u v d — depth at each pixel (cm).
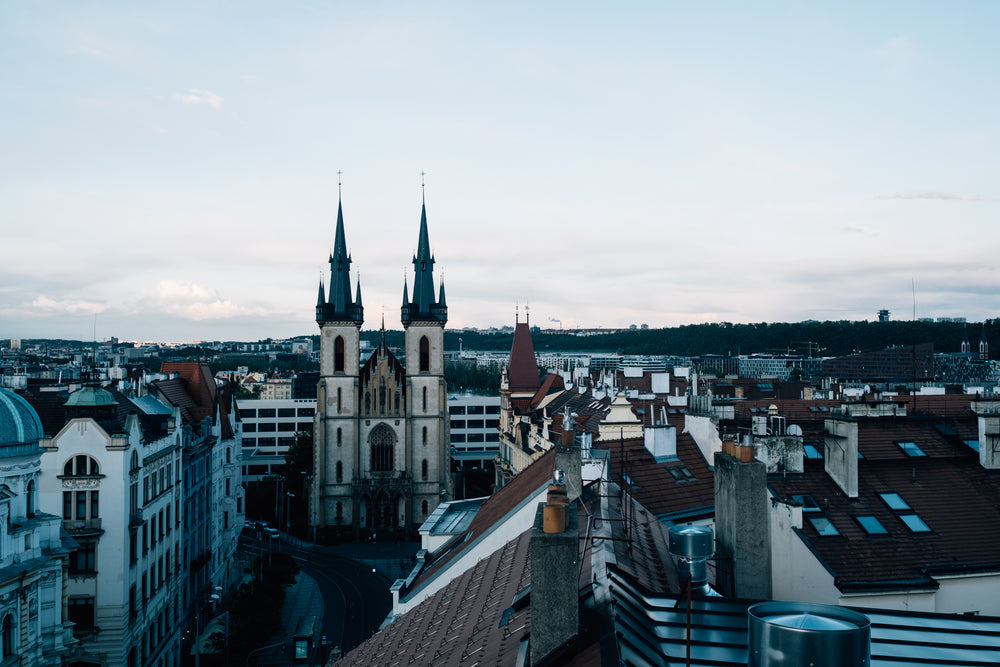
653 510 4288
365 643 3650
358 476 14212
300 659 8200
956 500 4412
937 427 5041
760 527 2550
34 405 6919
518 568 2728
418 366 14462
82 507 6081
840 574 3781
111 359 12444
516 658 1666
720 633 1739
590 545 2239
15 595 4162
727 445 2770
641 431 5447
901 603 3744
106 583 6072
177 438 7888
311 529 13925
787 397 12631
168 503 7550
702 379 13700
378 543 14038
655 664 1540
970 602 3881
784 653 1273
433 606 3306
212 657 8100
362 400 14350
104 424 6334
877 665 1752
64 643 4750
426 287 14525
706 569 2459
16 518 4353
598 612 1722
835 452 4384
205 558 9219
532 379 15112
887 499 4344
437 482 14450
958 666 1761
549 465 4344
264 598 9075
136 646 6450
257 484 16525
